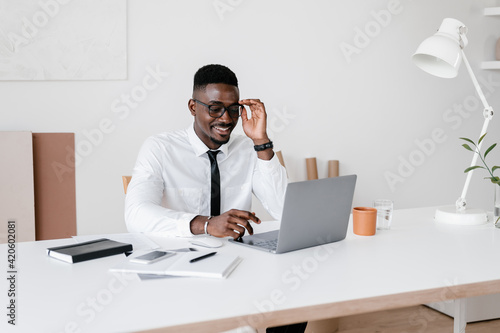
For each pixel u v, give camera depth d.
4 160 2.73
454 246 1.52
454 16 3.65
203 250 1.45
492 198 3.93
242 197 2.08
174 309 1.02
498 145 3.89
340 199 1.52
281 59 3.24
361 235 1.66
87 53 2.84
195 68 3.06
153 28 2.96
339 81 3.39
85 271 1.26
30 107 2.79
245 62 3.17
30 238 2.78
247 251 1.46
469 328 2.49
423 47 1.86
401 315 2.69
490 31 3.77
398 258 1.39
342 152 3.45
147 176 1.86
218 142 1.91
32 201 2.78
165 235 1.61
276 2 3.20
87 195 2.94
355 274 1.25
